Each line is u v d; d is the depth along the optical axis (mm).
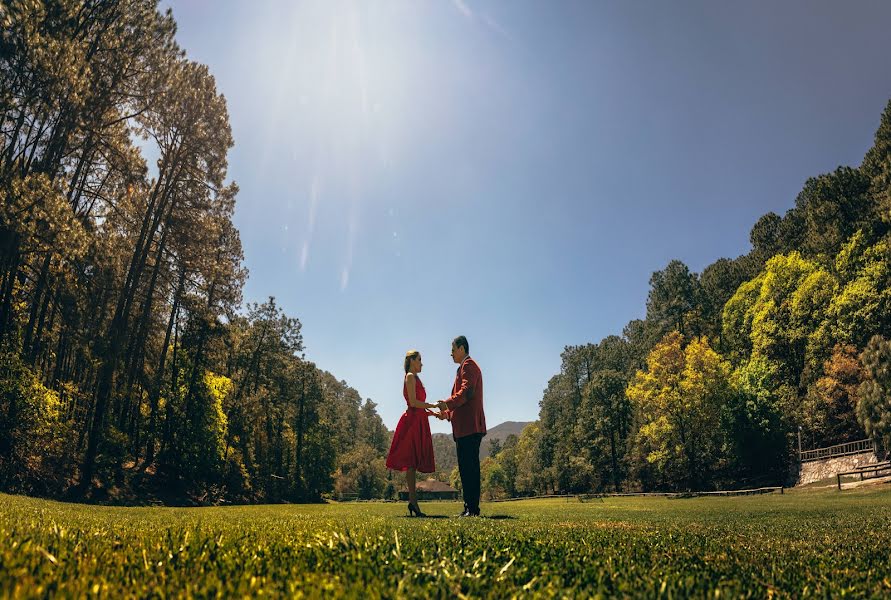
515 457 109562
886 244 38531
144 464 30297
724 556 2301
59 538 1936
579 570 1739
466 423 5777
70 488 20359
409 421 6102
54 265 20016
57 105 18938
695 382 48000
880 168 42406
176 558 1663
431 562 1718
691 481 47594
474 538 2617
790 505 10227
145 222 25688
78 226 17516
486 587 1433
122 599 1145
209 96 26266
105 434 24000
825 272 44875
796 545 2822
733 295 63719
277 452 56188
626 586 1471
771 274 50250
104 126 22156
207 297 33094
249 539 2309
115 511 5652
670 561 2064
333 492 76375
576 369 83625
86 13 21250
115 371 23750
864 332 39562
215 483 34062
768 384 46312
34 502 6008
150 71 23422
